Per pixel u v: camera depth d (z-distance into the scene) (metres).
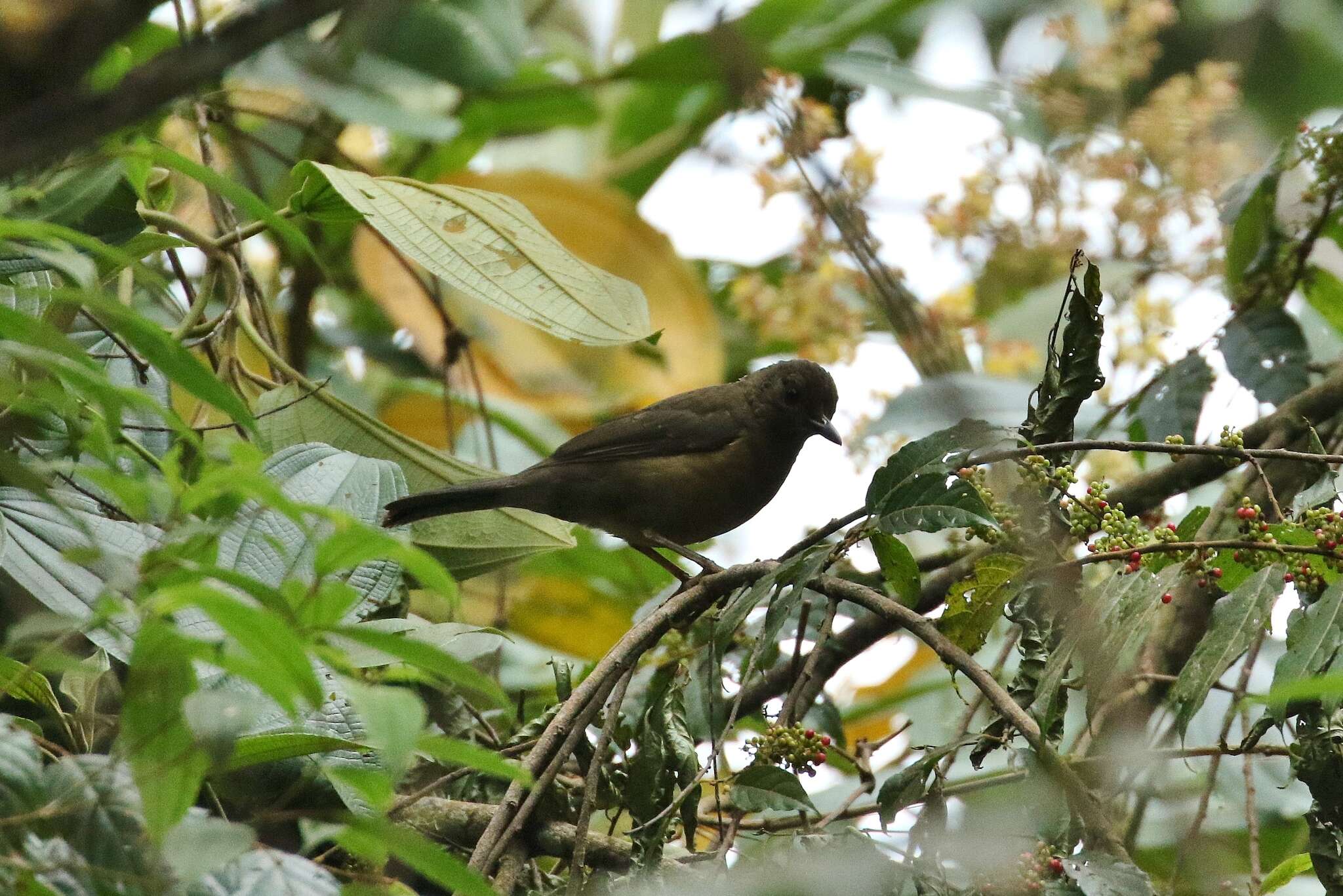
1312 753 5.96
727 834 6.67
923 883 5.87
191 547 4.53
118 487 4.42
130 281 8.46
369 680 6.57
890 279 8.02
